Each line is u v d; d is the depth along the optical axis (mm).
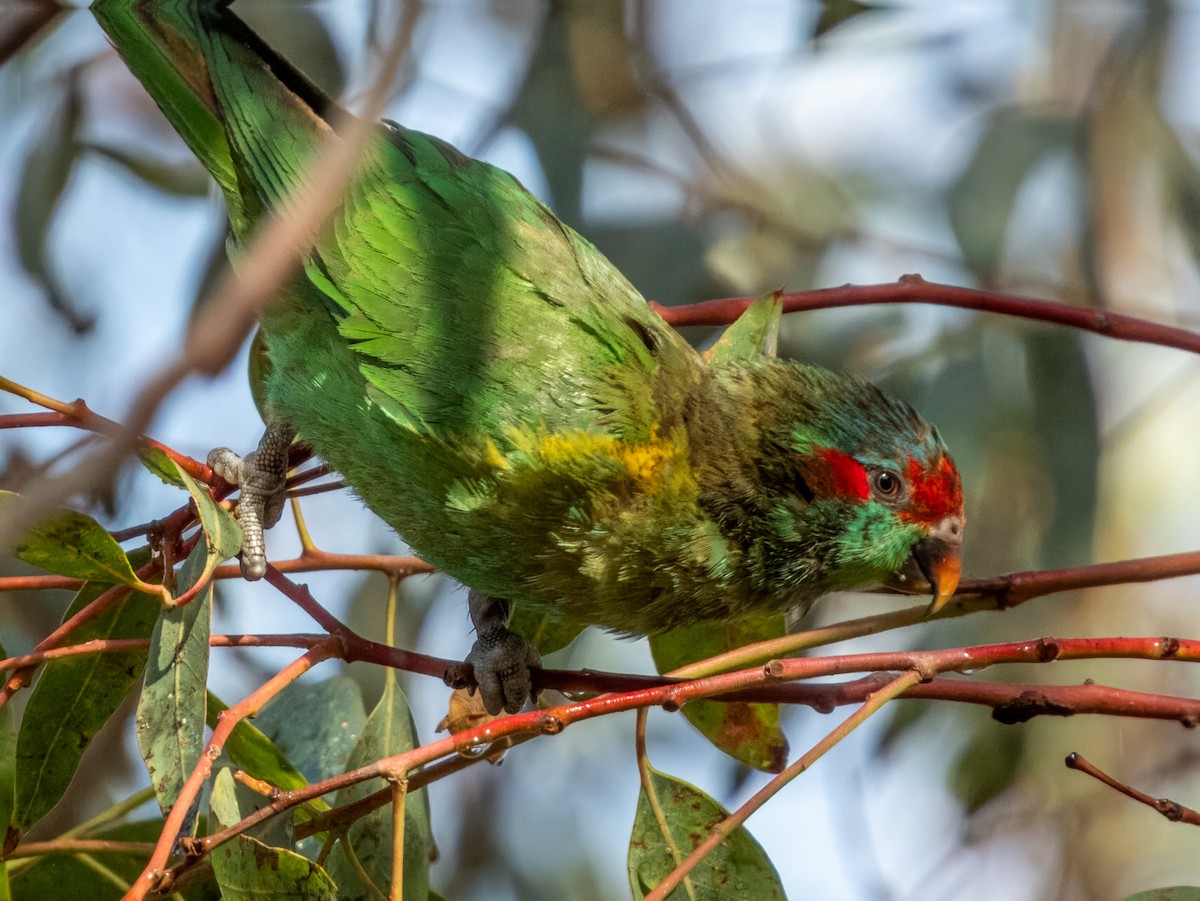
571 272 8469
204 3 8320
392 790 5508
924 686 6223
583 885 13211
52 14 7930
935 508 8523
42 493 3811
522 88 11625
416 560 7773
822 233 13062
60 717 6805
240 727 6930
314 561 7617
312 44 10969
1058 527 10961
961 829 12438
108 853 6941
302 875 5719
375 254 8156
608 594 8117
